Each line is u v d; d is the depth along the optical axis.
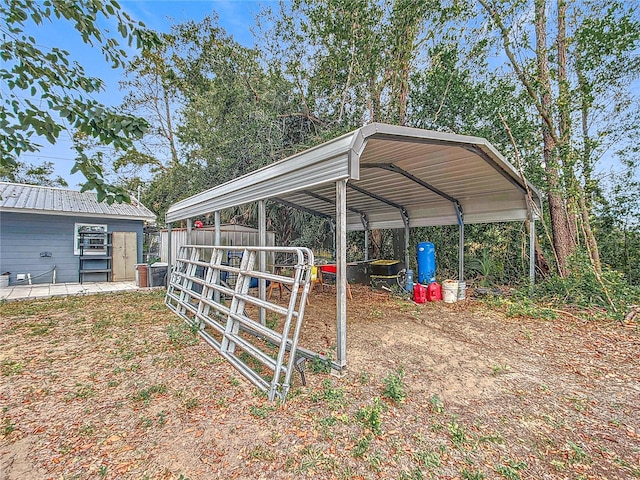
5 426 2.55
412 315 6.01
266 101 11.33
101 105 2.11
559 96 6.87
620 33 6.51
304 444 2.31
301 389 3.07
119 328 5.25
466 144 4.54
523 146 8.12
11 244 9.19
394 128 3.56
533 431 2.47
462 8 8.44
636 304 5.92
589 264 6.23
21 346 4.39
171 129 18.81
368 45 9.46
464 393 3.05
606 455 2.21
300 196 7.99
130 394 3.05
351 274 9.33
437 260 9.94
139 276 9.39
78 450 2.27
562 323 5.32
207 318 4.79
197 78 14.91
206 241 9.38
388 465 2.10
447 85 8.84
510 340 4.55
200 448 2.28
